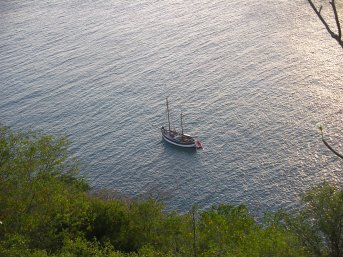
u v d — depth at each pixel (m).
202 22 167.25
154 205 56.62
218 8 177.38
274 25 155.88
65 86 138.50
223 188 96.38
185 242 43.97
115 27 174.38
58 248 42.28
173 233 48.88
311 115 111.94
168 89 131.38
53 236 41.88
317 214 37.16
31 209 43.75
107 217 53.59
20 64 154.38
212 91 127.50
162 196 96.06
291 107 116.19
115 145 112.81
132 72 142.12
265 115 115.00
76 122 122.38
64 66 150.25
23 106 131.50
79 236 44.09
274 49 142.25
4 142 44.38
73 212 45.38
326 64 131.00
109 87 135.88
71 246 39.00
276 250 34.31
